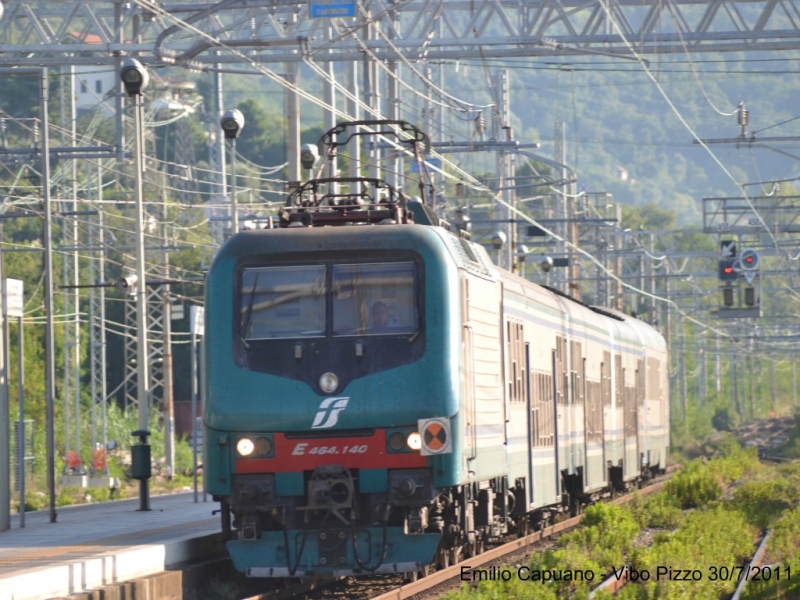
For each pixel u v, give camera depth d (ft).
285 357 169.07
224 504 174.19
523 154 499.51
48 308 269.03
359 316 169.37
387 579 205.05
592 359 322.75
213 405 169.37
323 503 165.99
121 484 590.55
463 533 189.37
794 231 590.55
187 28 270.05
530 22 342.64
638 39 339.57
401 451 166.50
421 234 171.01
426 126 447.01
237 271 171.53
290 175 335.67
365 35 346.95
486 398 190.19
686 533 248.11
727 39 336.29
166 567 178.40
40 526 250.78
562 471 280.10
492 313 197.77
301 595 187.42
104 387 649.20
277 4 314.55
